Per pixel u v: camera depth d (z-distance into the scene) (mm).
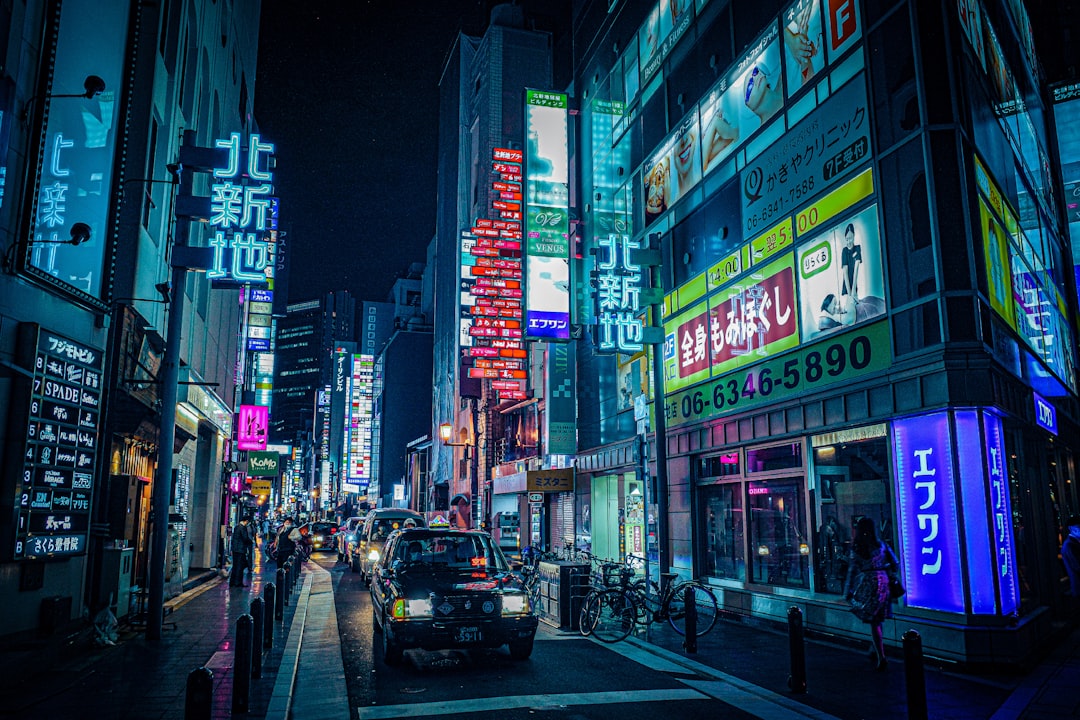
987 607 9227
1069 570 12578
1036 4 19594
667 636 12219
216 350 24453
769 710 7449
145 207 13781
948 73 10508
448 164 60875
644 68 19594
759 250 14078
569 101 24359
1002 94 13070
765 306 13797
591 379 23172
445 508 55250
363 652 10781
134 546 14133
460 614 9570
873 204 11234
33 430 9133
